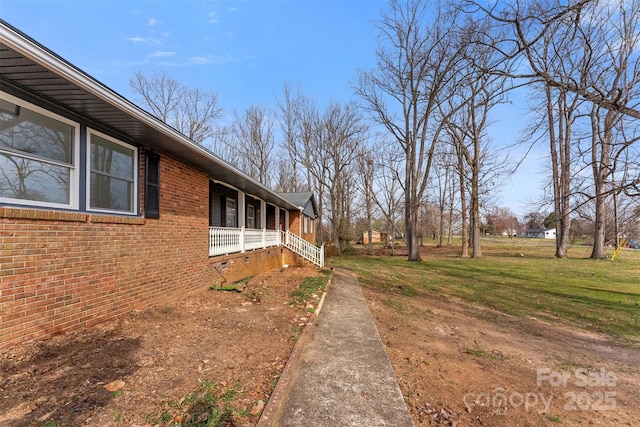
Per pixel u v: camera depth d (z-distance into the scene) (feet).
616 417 10.86
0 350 10.70
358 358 14.19
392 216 115.14
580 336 21.24
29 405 8.07
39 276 12.01
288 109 112.06
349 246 106.42
